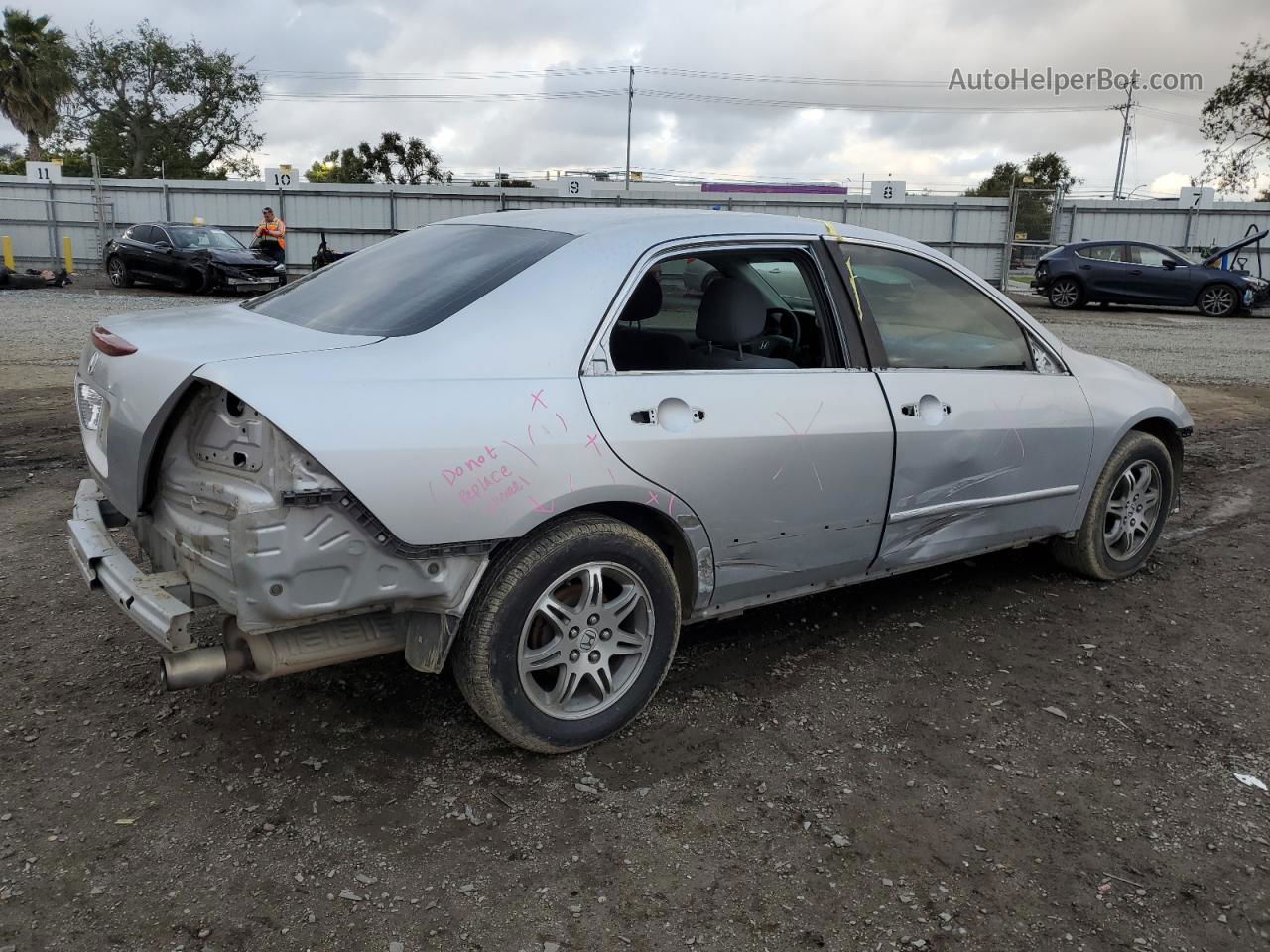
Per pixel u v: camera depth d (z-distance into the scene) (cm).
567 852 257
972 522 395
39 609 393
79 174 5166
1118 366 470
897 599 442
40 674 339
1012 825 275
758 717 330
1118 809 285
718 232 329
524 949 223
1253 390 1060
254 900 234
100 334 297
